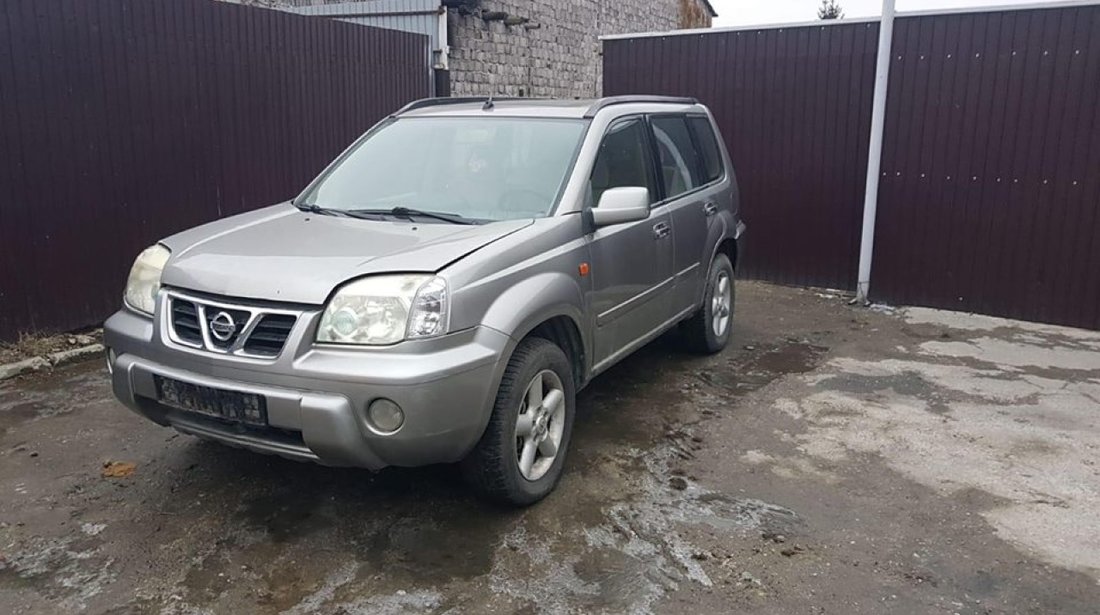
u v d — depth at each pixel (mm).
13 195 5633
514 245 3621
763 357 6156
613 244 4359
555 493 3914
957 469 4246
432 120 4801
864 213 7695
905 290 7750
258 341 3232
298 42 7691
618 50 9016
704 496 3922
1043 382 5613
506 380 3500
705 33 8445
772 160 8367
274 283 3248
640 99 5250
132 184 6398
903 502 3893
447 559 3346
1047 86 6852
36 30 5645
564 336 4090
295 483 3975
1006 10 6895
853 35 7754
